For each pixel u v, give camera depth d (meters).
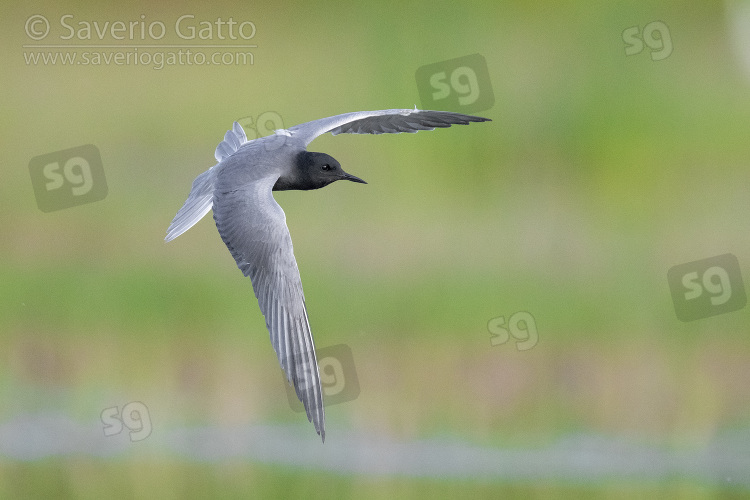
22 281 18.03
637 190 22.53
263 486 13.50
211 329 17.34
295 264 8.82
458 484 13.54
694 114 25.61
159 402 15.77
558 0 28.25
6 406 15.39
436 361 16.67
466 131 23.41
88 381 16.20
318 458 14.24
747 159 23.94
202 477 13.72
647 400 15.89
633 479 13.74
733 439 14.93
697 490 13.49
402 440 14.90
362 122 10.70
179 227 9.17
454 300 17.86
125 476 13.80
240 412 15.61
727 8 28.78
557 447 14.75
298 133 10.01
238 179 9.30
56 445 14.46
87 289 17.97
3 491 13.39
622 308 17.92
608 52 27.41
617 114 25.20
